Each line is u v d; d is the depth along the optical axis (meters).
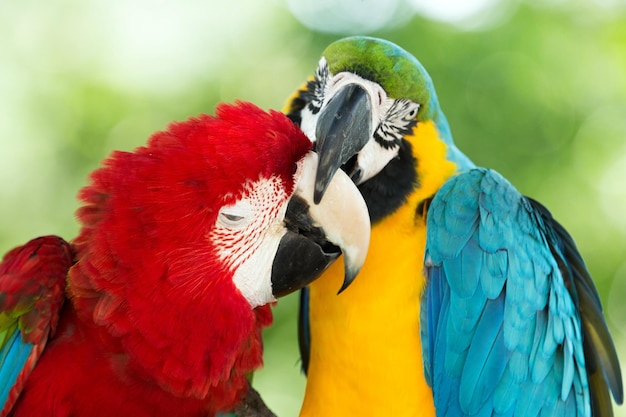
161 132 3.53
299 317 4.61
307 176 3.53
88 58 8.34
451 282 3.88
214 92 7.79
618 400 4.26
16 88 8.27
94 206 3.49
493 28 7.41
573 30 7.60
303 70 7.38
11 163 7.99
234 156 3.33
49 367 3.46
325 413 4.07
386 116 3.97
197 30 8.18
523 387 3.95
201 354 3.45
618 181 7.39
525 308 3.97
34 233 7.71
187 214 3.33
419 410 3.94
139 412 3.51
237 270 3.48
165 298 3.36
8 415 3.48
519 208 4.16
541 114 7.24
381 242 3.92
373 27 7.32
